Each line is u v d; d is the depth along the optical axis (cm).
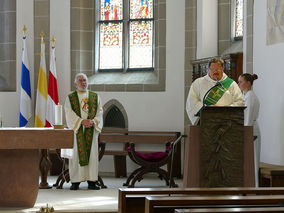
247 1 991
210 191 353
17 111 1258
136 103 1240
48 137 654
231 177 590
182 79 1209
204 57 1155
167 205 300
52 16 1262
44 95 1206
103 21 1301
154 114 1228
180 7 1214
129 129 1239
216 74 654
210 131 588
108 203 774
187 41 1202
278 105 885
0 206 718
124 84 1248
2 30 1277
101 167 1247
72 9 1262
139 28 1284
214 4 1155
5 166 716
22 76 1220
